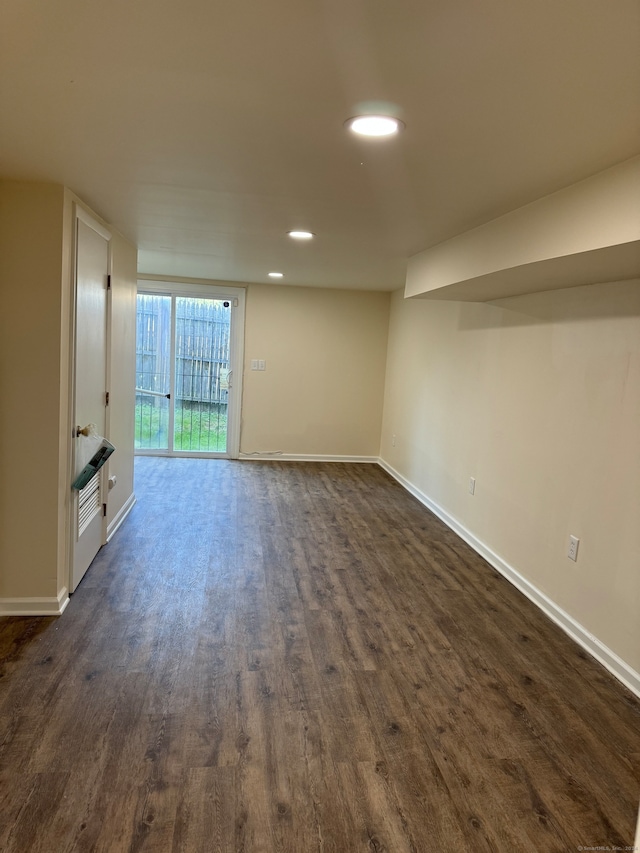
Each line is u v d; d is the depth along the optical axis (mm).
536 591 3135
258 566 3488
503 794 1774
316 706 2156
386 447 6559
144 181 2373
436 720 2111
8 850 1493
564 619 2852
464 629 2816
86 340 2969
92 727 1970
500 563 3562
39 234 2502
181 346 6453
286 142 1831
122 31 1214
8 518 2666
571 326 2896
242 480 5660
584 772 1886
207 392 6586
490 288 3197
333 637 2678
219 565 3467
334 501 5062
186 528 4117
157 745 1901
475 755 1938
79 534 3035
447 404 4613
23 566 2707
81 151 2023
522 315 3400
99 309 3213
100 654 2426
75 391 2816
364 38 1193
